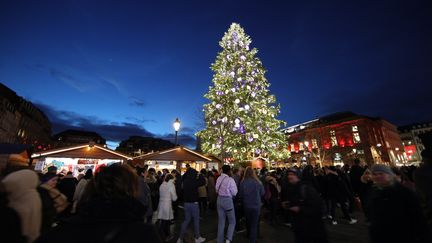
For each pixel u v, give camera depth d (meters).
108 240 1.31
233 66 20.80
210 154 20.20
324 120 67.94
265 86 21.47
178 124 12.98
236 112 18.89
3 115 45.84
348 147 56.03
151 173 9.50
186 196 6.93
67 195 7.91
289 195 4.45
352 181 9.50
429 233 2.67
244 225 9.00
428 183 2.97
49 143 78.00
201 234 8.02
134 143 83.62
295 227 4.14
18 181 2.37
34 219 2.38
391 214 2.79
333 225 8.33
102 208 1.43
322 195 9.52
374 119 68.31
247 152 19.47
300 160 56.12
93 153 14.27
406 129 101.12
